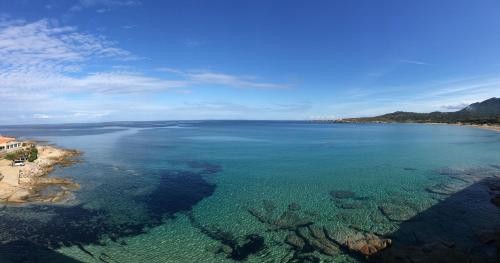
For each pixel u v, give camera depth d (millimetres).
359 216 22891
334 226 21078
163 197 28234
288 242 18906
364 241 18406
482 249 17375
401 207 24703
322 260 16797
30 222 21922
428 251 16750
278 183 33344
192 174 38312
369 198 27406
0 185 29203
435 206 24797
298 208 24953
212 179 35469
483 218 22062
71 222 22109
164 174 38281
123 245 18734
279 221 22234
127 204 26188
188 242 19125
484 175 35688
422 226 20859
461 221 21578
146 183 33438
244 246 18531
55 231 20562
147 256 17406
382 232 19984
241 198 27859
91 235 20062
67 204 25859
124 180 34844
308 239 19203
